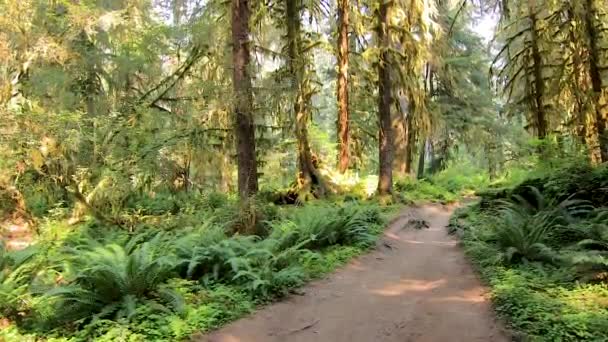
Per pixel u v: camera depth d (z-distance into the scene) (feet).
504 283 23.66
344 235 36.27
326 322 21.22
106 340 17.61
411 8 61.21
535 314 19.01
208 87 49.52
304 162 59.41
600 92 45.73
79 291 19.38
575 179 37.04
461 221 45.37
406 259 33.88
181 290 22.54
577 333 16.87
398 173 78.89
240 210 36.37
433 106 79.05
